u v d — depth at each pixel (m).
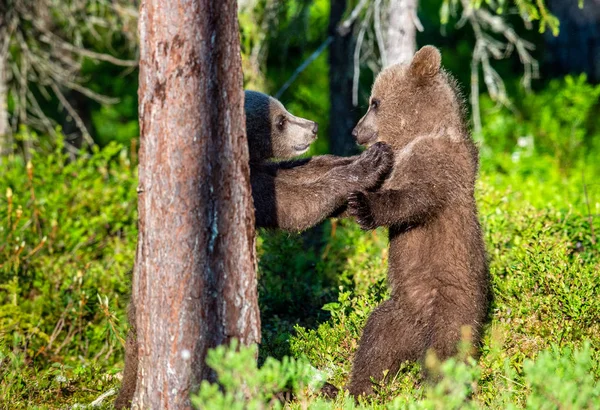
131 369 10.07
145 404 8.55
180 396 8.38
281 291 14.10
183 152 8.22
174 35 8.12
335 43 18.84
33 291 14.48
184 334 8.34
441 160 10.38
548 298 11.23
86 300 13.61
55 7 21.75
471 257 10.32
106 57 21.39
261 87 18.52
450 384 7.87
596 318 11.16
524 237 13.41
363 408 8.82
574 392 7.07
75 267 15.12
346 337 11.32
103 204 16.91
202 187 8.29
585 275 11.39
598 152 24.69
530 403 7.02
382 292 12.46
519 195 18.06
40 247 14.49
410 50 15.95
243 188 8.53
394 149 11.55
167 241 8.30
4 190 17.03
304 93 29.58
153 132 8.28
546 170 23.00
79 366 12.11
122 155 18.30
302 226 10.79
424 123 11.09
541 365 7.20
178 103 8.19
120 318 13.39
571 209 14.83
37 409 10.05
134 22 21.77
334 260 15.38
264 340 11.51
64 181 17.67
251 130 11.92
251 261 8.64
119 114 32.81
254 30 18.11
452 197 10.33
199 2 8.12
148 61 8.25
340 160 11.95
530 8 14.43
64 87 28.36
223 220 8.40
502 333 10.76
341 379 10.77
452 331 10.08
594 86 30.50
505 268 12.74
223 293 8.43
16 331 13.02
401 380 10.21
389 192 10.08
